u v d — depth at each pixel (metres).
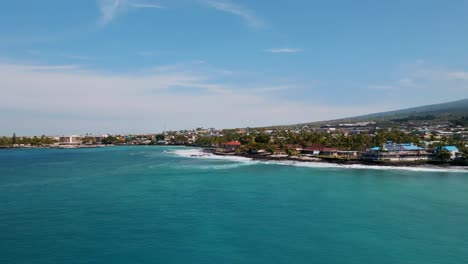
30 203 100.44
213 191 117.88
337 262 60.12
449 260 61.09
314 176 154.88
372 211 91.19
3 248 65.31
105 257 61.44
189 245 67.12
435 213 89.62
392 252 64.38
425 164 195.00
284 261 60.38
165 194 112.75
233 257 61.75
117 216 86.44
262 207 95.12
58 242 68.44
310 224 80.19
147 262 59.44
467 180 143.12
